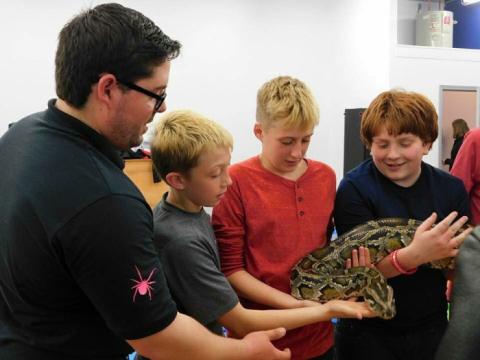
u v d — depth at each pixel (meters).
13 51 7.59
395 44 7.32
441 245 2.02
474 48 8.64
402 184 2.36
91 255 1.37
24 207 1.42
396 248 2.28
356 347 2.32
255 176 2.22
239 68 8.80
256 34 8.81
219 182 1.96
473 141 3.72
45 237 1.39
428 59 7.44
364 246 2.31
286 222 2.20
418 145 2.23
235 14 8.66
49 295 1.49
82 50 1.45
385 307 1.94
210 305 1.86
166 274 1.87
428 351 2.27
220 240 2.19
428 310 2.29
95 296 1.41
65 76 1.49
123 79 1.47
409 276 2.27
